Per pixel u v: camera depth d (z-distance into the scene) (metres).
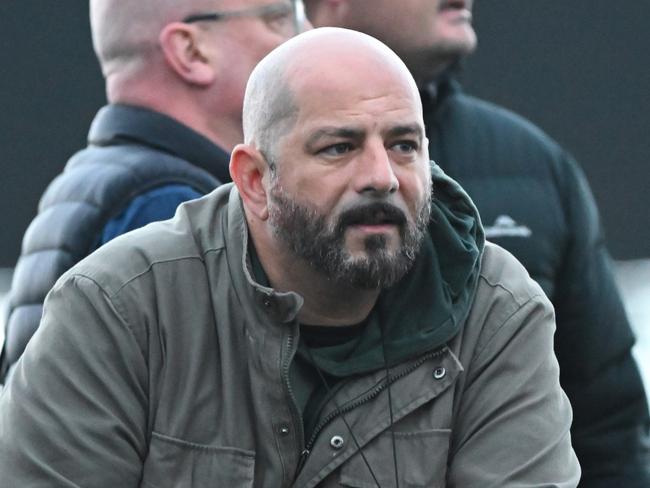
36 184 27.27
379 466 8.89
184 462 8.82
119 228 11.13
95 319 8.84
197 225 9.20
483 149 13.38
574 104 29.02
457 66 13.56
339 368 8.89
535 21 28.58
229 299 8.94
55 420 8.70
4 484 8.70
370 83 8.51
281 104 8.64
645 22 29.28
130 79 11.98
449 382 8.92
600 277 13.62
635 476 13.73
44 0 27.14
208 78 11.91
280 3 12.06
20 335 11.47
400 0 13.10
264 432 8.83
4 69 27.22
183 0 11.93
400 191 8.53
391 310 8.95
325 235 8.53
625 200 30.00
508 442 8.88
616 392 13.66
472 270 9.05
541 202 13.30
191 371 8.86
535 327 9.11
